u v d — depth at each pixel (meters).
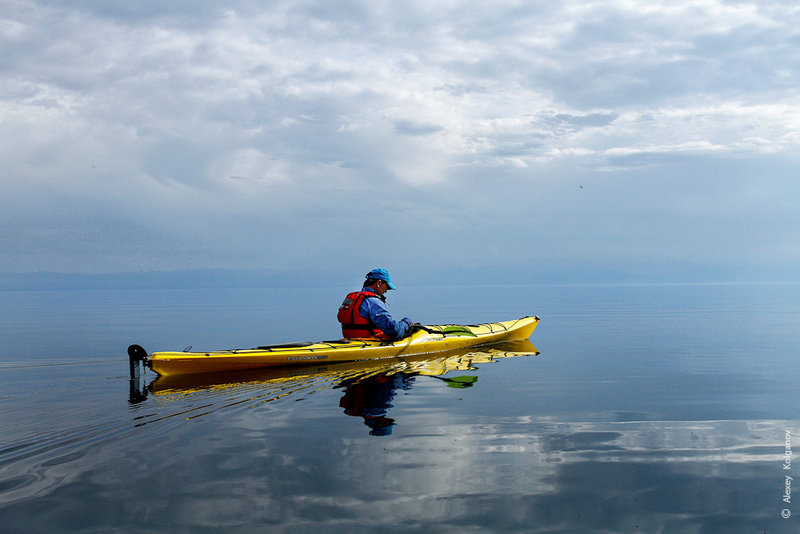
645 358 8.63
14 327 17.73
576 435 4.02
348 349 8.03
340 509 2.65
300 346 7.85
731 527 2.46
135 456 3.49
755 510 2.65
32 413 4.74
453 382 6.39
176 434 4.03
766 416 4.67
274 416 4.62
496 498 2.79
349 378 6.67
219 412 4.77
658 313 22.16
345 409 4.91
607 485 2.98
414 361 8.23
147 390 5.88
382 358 8.41
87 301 51.94
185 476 3.11
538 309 26.34
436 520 2.53
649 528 2.45
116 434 4.02
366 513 2.60
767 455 3.54
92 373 7.22
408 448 3.66
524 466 3.30
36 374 7.18
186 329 15.84
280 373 7.05
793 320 17.52
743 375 6.95
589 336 12.36
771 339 11.61
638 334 12.86
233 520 2.51
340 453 3.55
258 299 54.03
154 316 23.69
